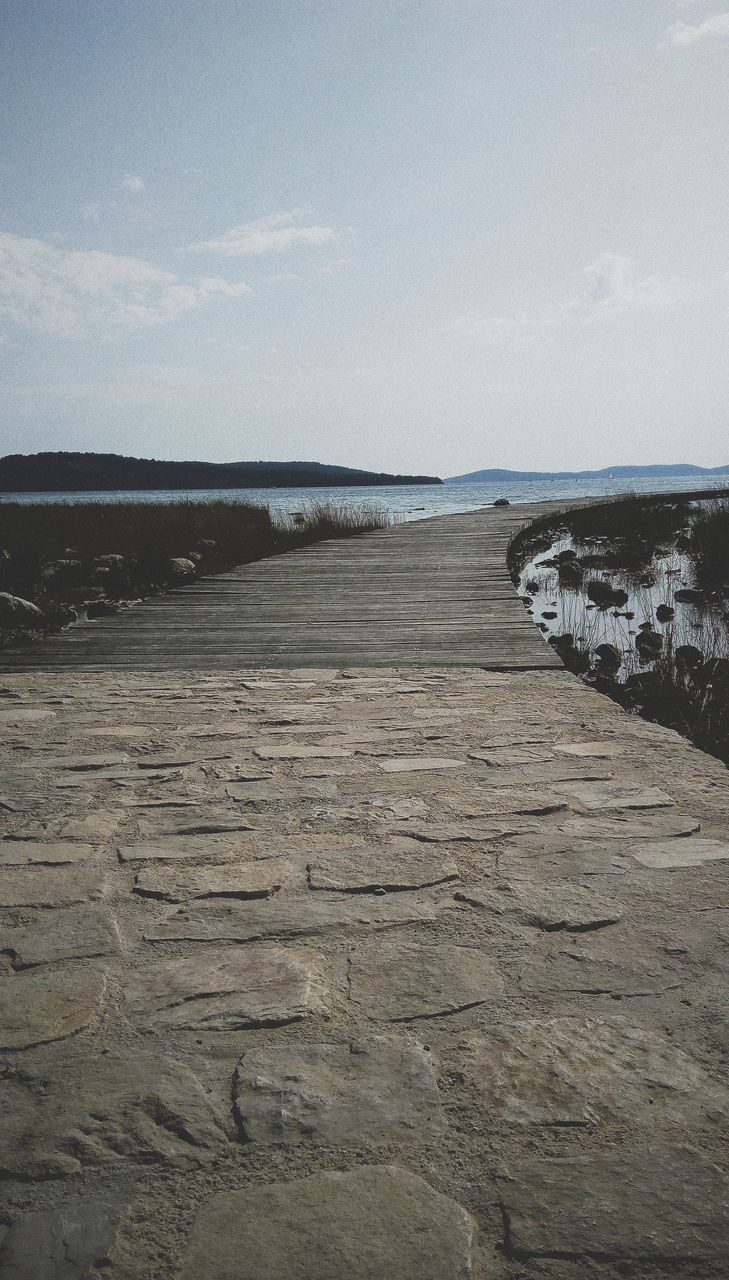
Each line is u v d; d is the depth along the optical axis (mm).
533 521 20922
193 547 15828
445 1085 1479
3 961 1930
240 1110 1423
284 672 5586
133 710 4523
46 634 8312
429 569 11688
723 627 9602
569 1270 1113
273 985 1811
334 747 3707
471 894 2225
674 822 2707
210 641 6754
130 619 7914
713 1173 1272
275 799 3021
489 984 1799
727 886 2232
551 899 2180
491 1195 1242
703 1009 1689
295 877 2357
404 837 2637
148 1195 1250
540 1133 1359
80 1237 1174
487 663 5715
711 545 16781
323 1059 1559
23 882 2350
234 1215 1214
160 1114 1416
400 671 5551
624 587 13258
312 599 9047
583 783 3125
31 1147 1343
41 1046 1607
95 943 2008
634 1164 1292
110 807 2969
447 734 3893
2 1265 1126
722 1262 1122
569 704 4516
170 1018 1696
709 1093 1445
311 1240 1170
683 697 6344
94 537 17141
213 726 4141
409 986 1799
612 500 28703
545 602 11922
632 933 1994
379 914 2129
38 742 3865
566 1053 1558
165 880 2352
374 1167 1300
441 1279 1105
